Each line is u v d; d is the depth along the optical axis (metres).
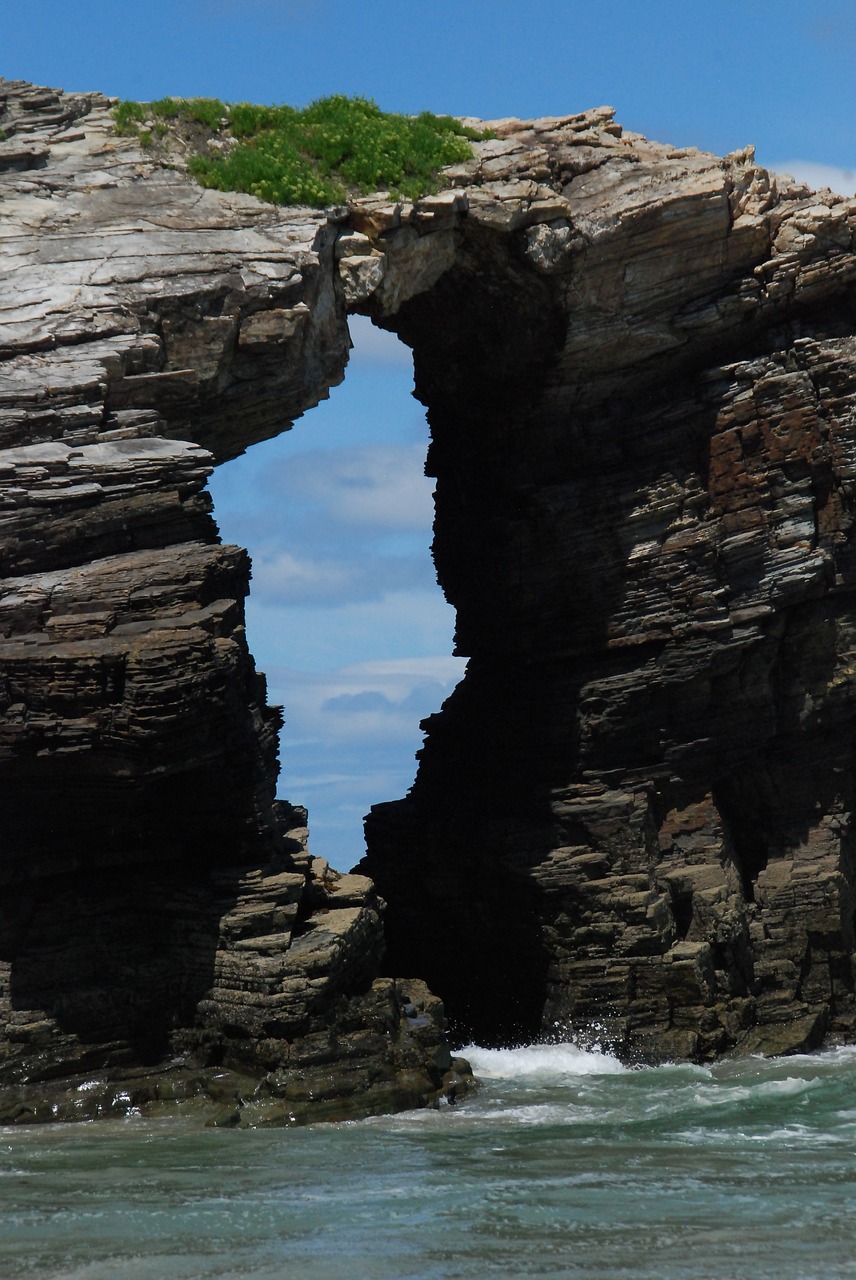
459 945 106.56
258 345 85.75
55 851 79.31
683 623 101.62
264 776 80.94
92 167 90.81
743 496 101.06
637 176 97.56
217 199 89.69
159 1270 53.06
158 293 83.50
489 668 112.00
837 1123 76.62
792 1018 100.50
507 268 95.88
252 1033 76.44
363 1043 77.69
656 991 98.12
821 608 102.69
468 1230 57.41
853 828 107.19
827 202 100.81
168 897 80.31
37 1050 76.12
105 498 77.50
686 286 99.94
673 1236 56.78
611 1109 80.12
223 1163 66.50
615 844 101.38
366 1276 52.41
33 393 79.00
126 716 72.81
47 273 83.38
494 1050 98.81
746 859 105.38
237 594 79.50
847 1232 57.25
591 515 103.12
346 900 83.00
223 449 89.50
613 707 102.81
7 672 72.94
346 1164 66.75
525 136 99.50
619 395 103.88
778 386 100.19
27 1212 59.50
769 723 102.81
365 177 92.50
